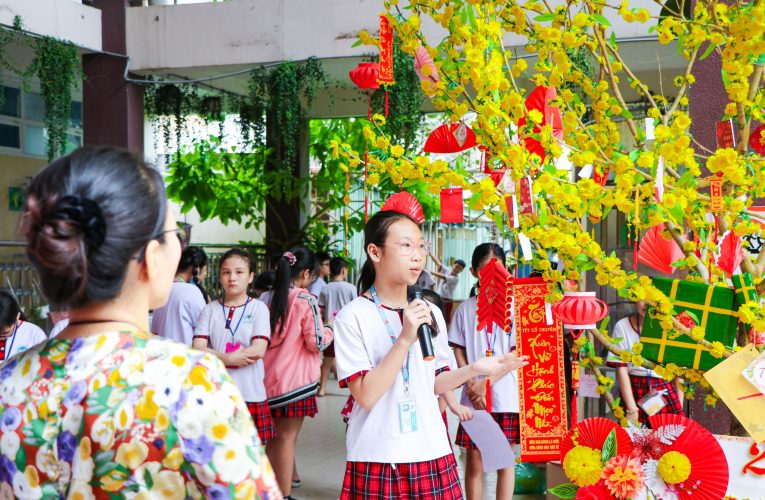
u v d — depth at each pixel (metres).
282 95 6.82
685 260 1.80
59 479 1.01
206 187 9.45
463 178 1.76
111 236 1.00
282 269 4.07
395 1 2.02
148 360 1.01
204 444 0.98
